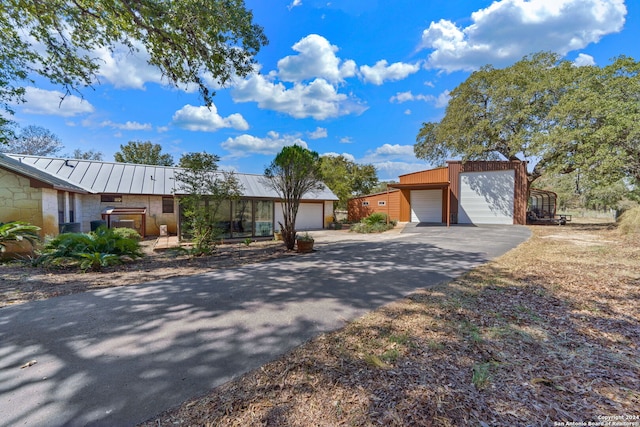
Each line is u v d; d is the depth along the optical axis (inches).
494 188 662.5
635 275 198.2
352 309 141.0
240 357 95.1
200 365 90.2
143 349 100.7
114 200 505.4
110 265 249.1
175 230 552.7
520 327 118.3
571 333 113.0
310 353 97.4
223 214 473.4
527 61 615.5
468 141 662.5
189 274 216.7
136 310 139.6
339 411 68.4
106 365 90.2
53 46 244.4
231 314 134.5
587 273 206.1
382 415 66.8
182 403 72.2
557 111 506.6
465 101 671.8
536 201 872.9
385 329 117.0
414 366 88.4
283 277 205.3
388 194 820.0
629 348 101.3
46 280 197.8
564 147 510.0
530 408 69.6
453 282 189.0
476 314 132.7
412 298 156.9
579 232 471.5
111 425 64.5
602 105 449.7
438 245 357.7
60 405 71.2
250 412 68.5
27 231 276.2
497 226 604.7
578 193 967.0
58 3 205.3
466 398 73.0
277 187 357.4
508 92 596.4
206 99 272.5
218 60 241.8
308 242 326.6
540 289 171.2
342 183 928.3
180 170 598.5
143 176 552.1
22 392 76.3
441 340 106.4
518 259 262.1
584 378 83.0
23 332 114.5
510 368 87.6
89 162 539.2
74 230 406.9
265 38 258.2
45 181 314.8
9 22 229.0
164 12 199.5
